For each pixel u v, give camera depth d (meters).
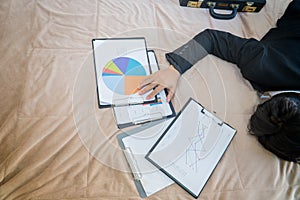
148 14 1.03
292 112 0.66
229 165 0.75
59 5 1.00
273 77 0.82
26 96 0.78
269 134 0.74
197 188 0.71
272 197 0.72
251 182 0.74
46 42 0.90
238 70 0.93
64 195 0.66
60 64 0.86
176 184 0.71
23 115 0.75
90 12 0.99
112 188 0.68
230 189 0.72
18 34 0.91
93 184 0.68
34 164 0.68
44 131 0.73
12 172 0.67
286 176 0.76
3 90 0.79
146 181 0.70
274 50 0.85
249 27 1.07
